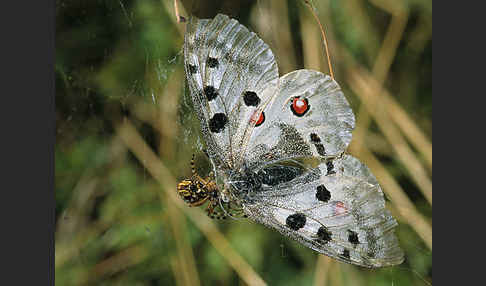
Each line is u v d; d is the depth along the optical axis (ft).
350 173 1.27
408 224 1.41
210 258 1.43
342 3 1.43
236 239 1.42
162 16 1.44
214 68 1.25
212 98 1.25
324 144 1.27
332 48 1.43
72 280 1.43
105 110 1.47
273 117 1.27
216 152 1.27
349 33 1.43
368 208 1.26
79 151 1.46
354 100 1.44
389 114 1.44
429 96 1.44
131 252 1.44
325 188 1.27
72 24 1.46
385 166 1.43
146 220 1.44
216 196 1.30
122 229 1.44
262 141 1.27
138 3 1.44
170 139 1.45
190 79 1.24
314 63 1.41
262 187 1.27
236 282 1.42
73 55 1.47
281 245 1.42
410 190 1.42
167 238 1.44
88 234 1.44
